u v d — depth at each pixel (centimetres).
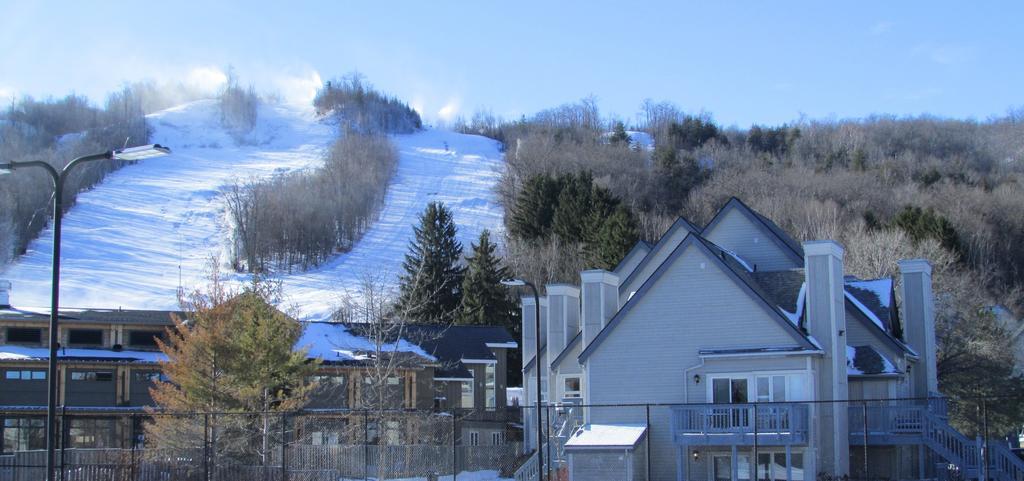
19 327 5859
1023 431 6316
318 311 10925
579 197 9988
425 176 18312
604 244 8612
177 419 4309
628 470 3884
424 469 4769
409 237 14900
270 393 4706
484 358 6525
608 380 4150
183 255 13775
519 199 10969
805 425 3775
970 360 5697
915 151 15488
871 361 4134
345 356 5703
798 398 3856
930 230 8569
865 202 11331
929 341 4641
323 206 14638
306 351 4762
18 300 11000
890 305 4588
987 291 9131
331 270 13400
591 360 4191
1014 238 10219
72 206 15312
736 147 16688
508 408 6419
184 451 4250
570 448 3931
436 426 5712
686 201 12938
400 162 19500
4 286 6272
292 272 13325
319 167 18575
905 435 3875
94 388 5731
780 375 3891
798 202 11050
